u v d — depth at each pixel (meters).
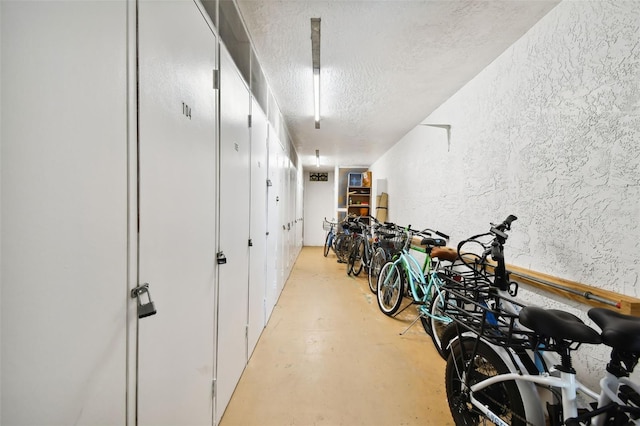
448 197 2.63
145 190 0.74
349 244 5.16
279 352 2.01
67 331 0.52
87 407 0.57
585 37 1.26
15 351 0.44
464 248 2.29
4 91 0.42
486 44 1.77
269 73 2.25
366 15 1.54
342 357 1.96
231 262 1.47
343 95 2.62
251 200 1.87
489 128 1.99
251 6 1.50
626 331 0.71
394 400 1.53
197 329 1.07
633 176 1.07
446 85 2.37
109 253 0.62
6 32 0.42
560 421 0.96
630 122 1.08
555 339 0.86
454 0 1.41
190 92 0.99
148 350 0.76
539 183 1.52
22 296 0.45
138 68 0.70
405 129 3.73
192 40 1.01
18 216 0.44
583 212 1.27
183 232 0.95
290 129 3.87
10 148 0.43
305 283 3.98
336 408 1.45
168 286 0.86
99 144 0.59
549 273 1.45
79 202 0.54
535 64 1.56
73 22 0.52
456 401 1.27
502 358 1.07
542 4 1.41
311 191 8.33
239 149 1.58
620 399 0.77
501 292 1.34
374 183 6.12
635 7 1.06
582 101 1.27
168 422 0.86
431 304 2.17
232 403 1.47
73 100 0.52
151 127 0.76
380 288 2.96
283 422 1.35
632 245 1.07
